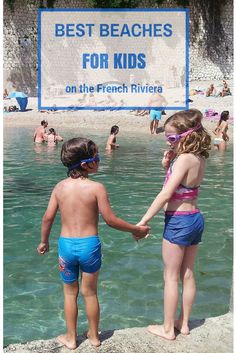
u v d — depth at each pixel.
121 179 10.85
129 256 6.13
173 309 3.71
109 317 4.64
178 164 3.55
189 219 3.60
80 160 3.53
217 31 43.84
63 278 3.61
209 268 5.75
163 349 3.58
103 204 3.50
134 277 5.52
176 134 3.60
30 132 20.52
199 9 42.41
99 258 3.56
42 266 5.90
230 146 16.14
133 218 7.65
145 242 6.64
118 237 6.84
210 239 6.71
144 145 16.84
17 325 4.53
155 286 5.30
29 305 4.92
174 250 3.64
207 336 3.78
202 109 26.25
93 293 3.59
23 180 10.80
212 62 43.81
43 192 9.66
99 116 25.42
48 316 4.70
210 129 20.34
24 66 38.31
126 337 3.75
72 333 3.63
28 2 37.72
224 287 5.26
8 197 9.23
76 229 3.51
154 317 4.64
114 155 14.51
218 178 10.85
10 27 37.66
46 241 3.80
